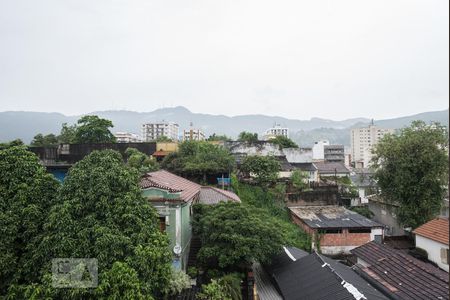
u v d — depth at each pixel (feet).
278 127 474.90
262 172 136.46
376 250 72.43
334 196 134.62
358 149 451.53
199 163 130.82
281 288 60.95
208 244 63.16
